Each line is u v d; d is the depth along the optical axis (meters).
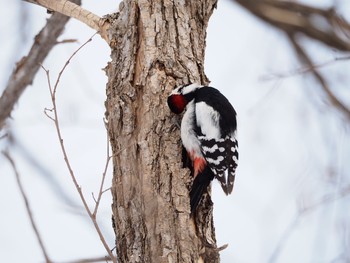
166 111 10.55
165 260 9.39
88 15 11.66
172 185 9.96
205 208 10.30
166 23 11.10
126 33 10.98
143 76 10.63
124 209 9.91
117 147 10.34
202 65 11.40
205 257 9.70
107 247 8.34
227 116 11.20
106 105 10.80
